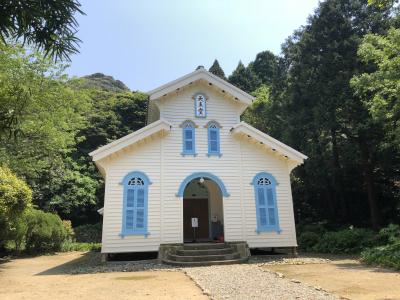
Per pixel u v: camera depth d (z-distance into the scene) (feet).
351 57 72.02
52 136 60.34
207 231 60.34
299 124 78.18
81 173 118.73
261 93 118.52
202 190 62.28
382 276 32.40
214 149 53.52
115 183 48.73
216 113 55.47
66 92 62.08
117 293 26.89
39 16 13.85
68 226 85.76
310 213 89.61
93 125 129.39
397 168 71.97
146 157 50.75
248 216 51.60
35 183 97.55
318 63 76.59
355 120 69.92
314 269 37.83
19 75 53.67
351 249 54.24
